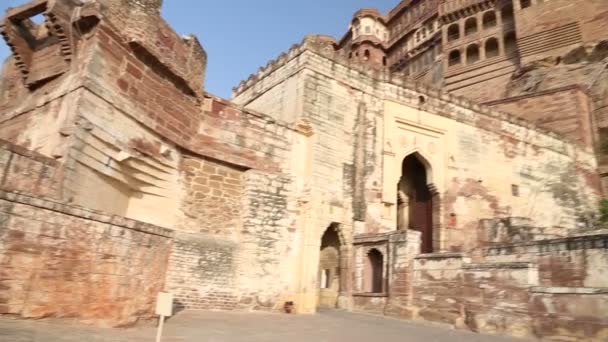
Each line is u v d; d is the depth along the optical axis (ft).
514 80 92.22
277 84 53.47
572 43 86.99
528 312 29.55
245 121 41.68
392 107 55.67
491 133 64.23
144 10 33.96
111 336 17.54
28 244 17.01
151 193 35.24
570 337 26.99
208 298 35.60
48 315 17.42
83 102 28.48
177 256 34.83
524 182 65.26
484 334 30.48
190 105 38.55
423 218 59.72
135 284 21.61
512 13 100.48
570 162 71.97
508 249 42.27
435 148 58.54
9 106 39.99
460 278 34.88
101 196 30.40
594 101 80.23
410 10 122.72
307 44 50.01
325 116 48.93
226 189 39.63
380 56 123.95
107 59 30.78
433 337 27.22
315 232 43.16
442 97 60.85
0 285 16.03
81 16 30.22
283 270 40.37
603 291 26.16
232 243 38.29
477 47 103.71
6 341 13.12
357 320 35.24
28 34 37.63
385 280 41.65
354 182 48.91
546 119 79.66
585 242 35.65
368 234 45.24
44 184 25.66
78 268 18.70
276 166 42.60
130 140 32.42
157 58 34.55
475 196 59.93
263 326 27.96
